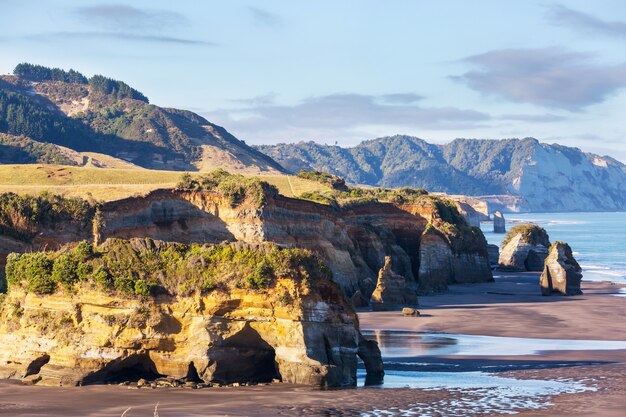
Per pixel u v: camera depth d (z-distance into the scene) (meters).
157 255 54.81
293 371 52.75
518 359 68.56
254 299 52.88
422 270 147.50
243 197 117.94
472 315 102.69
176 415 44.31
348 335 55.28
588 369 63.19
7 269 56.72
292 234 121.31
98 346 52.78
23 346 54.28
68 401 47.66
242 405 47.00
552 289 134.00
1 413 44.53
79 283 53.75
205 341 52.59
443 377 58.84
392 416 45.28
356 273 128.25
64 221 97.81
